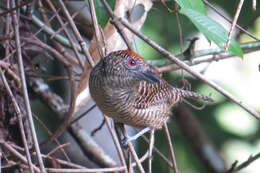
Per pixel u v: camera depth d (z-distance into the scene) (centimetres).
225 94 733
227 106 1415
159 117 968
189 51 1030
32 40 1002
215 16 1314
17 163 917
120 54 877
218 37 697
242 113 1414
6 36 944
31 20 1054
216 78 1493
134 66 878
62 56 1011
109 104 883
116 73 867
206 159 1373
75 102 908
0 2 1088
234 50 724
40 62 1080
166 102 977
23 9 1052
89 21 1203
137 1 921
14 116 959
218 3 1311
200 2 750
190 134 1374
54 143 1210
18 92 970
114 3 852
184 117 1376
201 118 1416
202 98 1040
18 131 965
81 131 1191
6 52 955
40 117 1302
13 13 860
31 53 1059
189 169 1381
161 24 1285
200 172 1386
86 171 841
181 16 1300
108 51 914
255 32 1355
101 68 866
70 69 996
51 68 1312
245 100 1484
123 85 874
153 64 1077
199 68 1384
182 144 1386
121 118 917
